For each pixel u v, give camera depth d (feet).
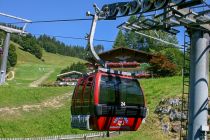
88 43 58.18
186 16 53.16
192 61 59.52
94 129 55.06
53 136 108.17
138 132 105.81
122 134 107.04
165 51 216.54
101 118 53.72
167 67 184.75
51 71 483.10
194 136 58.18
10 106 140.56
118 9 57.67
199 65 58.80
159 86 141.49
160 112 112.37
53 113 134.31
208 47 59.62
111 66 219.20
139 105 57.88
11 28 148.15
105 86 54.54
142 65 209.87
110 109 54.34
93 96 53.78
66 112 134.51
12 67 487.20
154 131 104.01
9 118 127.03
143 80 162.50
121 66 217.15
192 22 54.54
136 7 55.26
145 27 59.62
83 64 358.23
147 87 144.56
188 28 60.23
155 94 131.23
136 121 57.98
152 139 99.71
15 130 115.75
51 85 211.00
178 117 106.01
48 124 122.11
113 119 55.06
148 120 110.42
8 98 149.28
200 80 58.59
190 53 60.03
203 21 54.13
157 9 52.85
